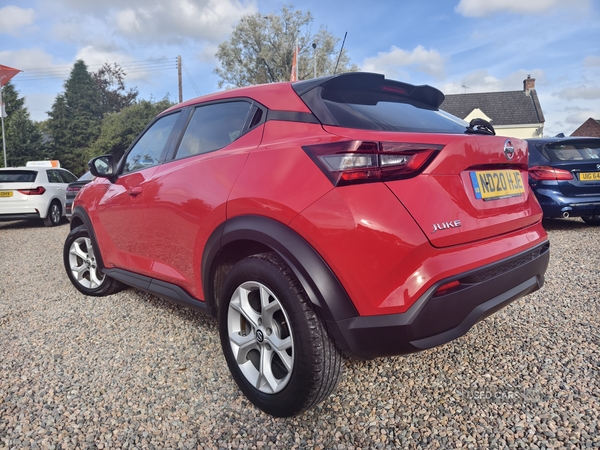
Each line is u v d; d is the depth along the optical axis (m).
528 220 2.19
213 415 1.96
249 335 1.98
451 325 1.67
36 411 2.02
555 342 2.55
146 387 2.21
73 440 1.80
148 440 1.80
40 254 6.19
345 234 1.59
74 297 3.77
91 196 3.49
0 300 3.81
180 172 2.44
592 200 5.61
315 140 1.80
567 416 1.85
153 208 2.61
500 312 3.06
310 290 1.66
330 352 1.70
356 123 1.87
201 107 2.68
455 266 1.65
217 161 2.20
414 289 1.58
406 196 1.62
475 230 1.78
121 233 3.06
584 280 3.70
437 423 1.84
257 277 1.84
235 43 37.62
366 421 1.87
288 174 1.78
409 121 2.05
